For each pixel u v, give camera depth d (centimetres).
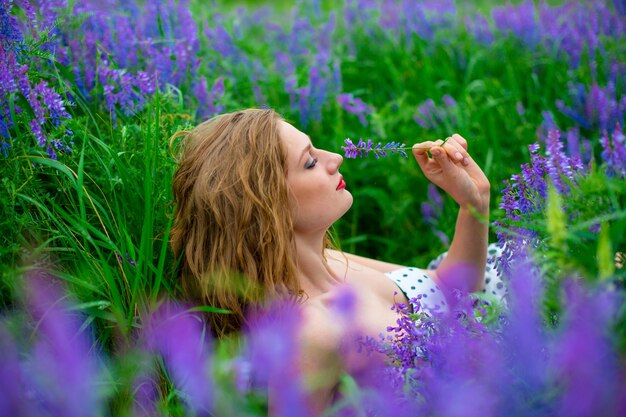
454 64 430
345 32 476
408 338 167
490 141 348
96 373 168
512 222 164
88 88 266
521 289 128
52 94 216
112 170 243
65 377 120
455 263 225
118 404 164
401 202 338
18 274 179
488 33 440
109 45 298
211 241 200
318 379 178
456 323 151
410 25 460
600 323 111
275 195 193
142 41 305
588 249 148
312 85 354
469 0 557
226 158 199
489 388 122
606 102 316
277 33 497
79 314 193
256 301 195
